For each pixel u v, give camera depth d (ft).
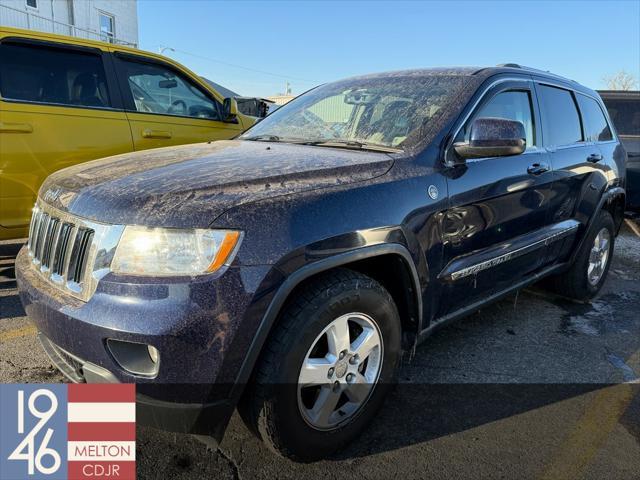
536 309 13.78
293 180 7.04
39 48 14.15
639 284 16.46
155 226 5.97
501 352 11.14
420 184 8.08
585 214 13.09
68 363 6.73
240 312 5.94
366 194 7.32
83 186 7.15
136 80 16.06
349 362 7.32
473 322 12.73
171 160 8.08
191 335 5.72
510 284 10.96
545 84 12.20
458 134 9.05
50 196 7.64
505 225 10.02
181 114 17.11
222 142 10.58
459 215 8.75
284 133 10.78
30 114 13.55
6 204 13.46
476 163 9.27
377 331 7.59
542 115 11.80
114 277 5.97
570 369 10.47
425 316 8.53
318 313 6.59
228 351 5.92
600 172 13.66
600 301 14.67
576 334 12.23
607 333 12.35
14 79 13.65
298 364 6.53
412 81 10.50
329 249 6.66
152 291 5.78
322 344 7.09
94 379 6.10
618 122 25.02
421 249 7.98
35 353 10.25
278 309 6.20
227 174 7.02
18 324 11.61
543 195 11.13
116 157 8.93
